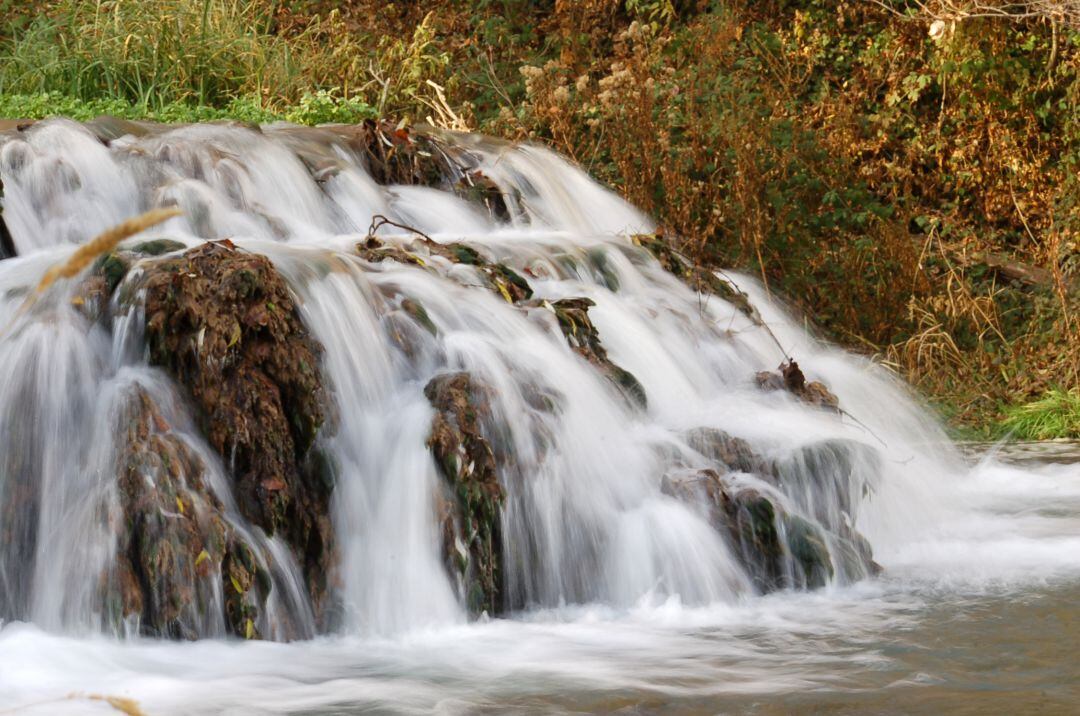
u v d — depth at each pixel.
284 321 5.79
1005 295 14.42
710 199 13.60
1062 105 15.05
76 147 8.36
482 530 5.84
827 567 6.29
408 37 17.69
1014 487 8.91
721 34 15.74
